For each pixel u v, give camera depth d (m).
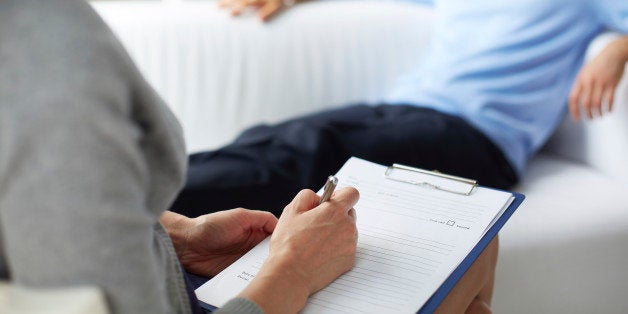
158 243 0.64
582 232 1.30
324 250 0.75
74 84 0.47
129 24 1.81
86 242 0.49
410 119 1.48
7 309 0.49
